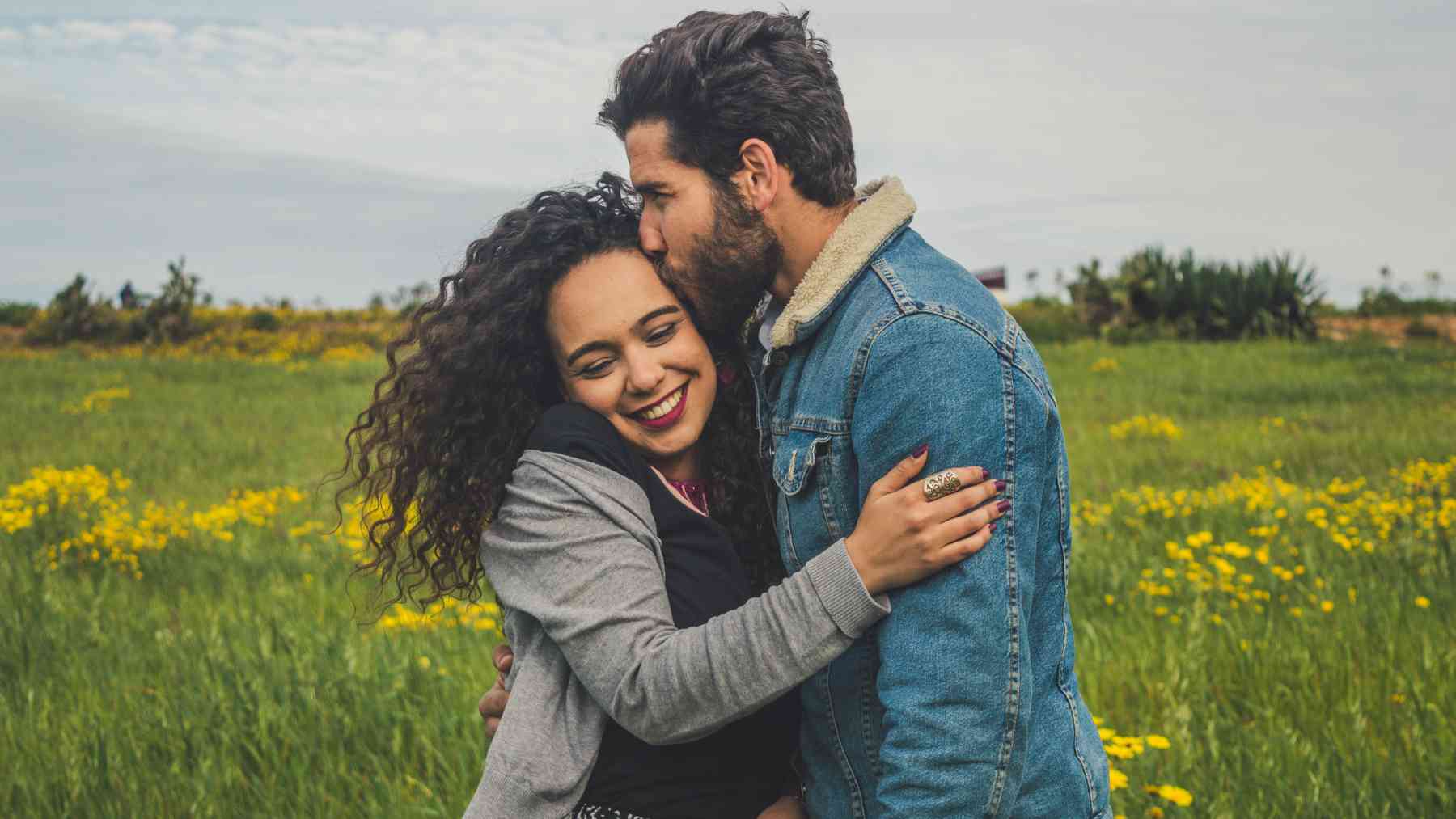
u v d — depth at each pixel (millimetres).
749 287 1892
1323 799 3195
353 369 21375
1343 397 14227
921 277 1760
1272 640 4527
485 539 2020
